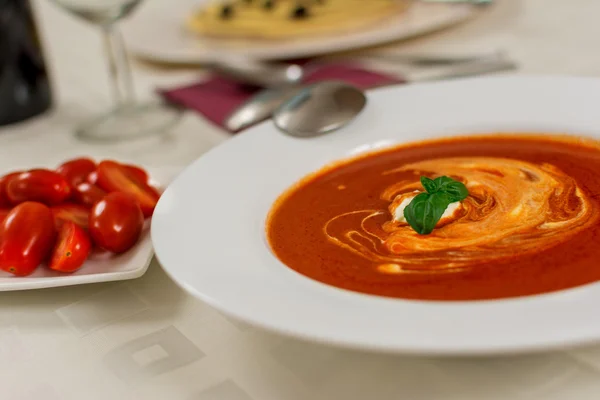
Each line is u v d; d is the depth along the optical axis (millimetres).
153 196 617
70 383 508
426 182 558
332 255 542
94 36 1315
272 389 492
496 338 439
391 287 511
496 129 651
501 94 664
